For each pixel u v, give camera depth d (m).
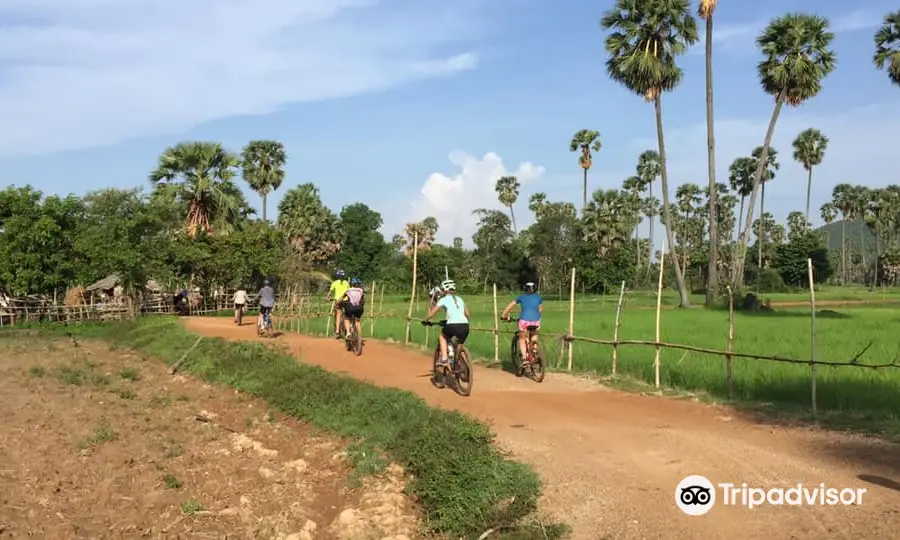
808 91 41.12
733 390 11.30
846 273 121.56
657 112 41.88
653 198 94.75
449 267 69.75
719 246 92.50
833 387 10.95
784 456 7.34
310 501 7.66
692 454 7.57
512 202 86.75
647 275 77.62
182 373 17.58
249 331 26.44
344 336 21.27
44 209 31.72
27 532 6.78
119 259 32.28
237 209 45.12
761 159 43.78
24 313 32.09
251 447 10.06
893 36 38.75
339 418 10.74
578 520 5.89
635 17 41.09
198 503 7.56
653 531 5.52
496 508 6.30
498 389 12.11
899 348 15.30
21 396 14.16
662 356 15.15
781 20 41.25
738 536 5.30
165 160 42.69
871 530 5.23
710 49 40.84
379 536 6.45
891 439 7.84
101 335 28.38
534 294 13.01
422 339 21.38
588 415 9.84
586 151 70.81
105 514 7.34
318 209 71.56
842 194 111.50
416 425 8.90
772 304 45.72
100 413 12.48
